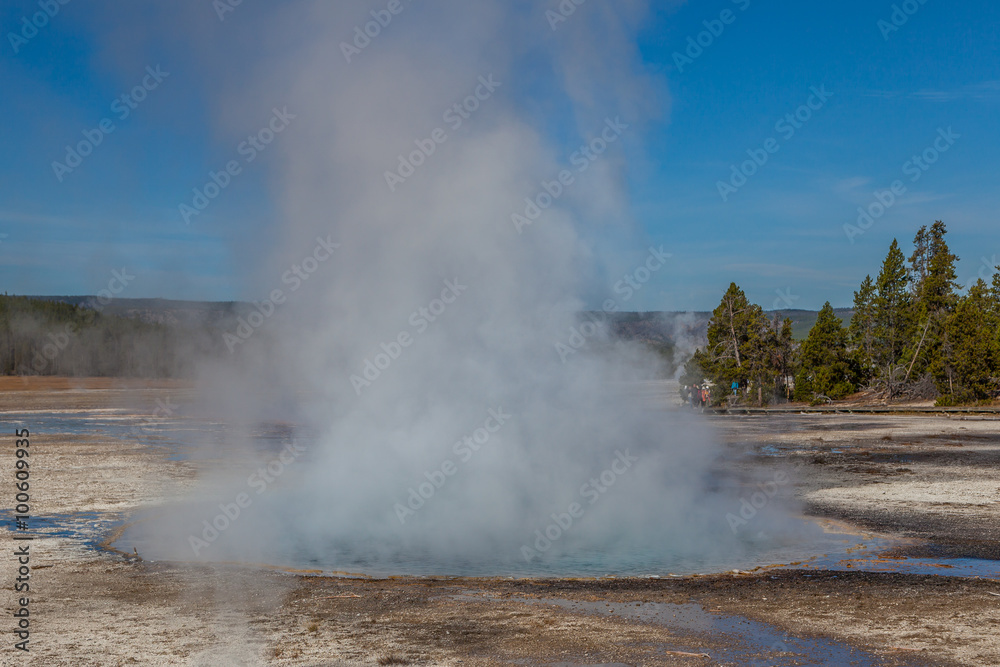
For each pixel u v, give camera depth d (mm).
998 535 14750
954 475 22797
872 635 8883
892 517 16688
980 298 72875
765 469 24406
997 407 54031
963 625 9234
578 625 9336
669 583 11539
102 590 10867
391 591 10969
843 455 28531
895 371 64625
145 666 7742
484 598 10625
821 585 11297
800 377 67562
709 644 8602
